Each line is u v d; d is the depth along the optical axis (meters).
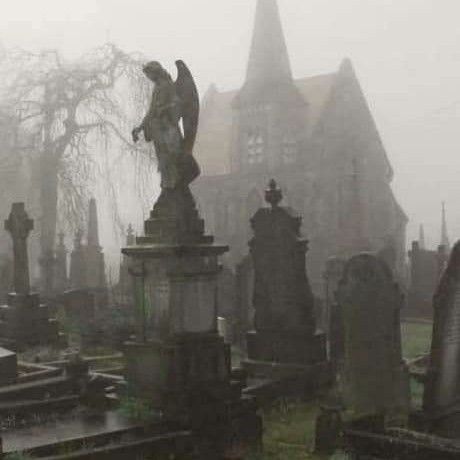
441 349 10.68
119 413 10.21
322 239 50.06
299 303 14.48
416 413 10.60
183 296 10.30
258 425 10.69
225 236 54.84
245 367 14.83
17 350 18.69
